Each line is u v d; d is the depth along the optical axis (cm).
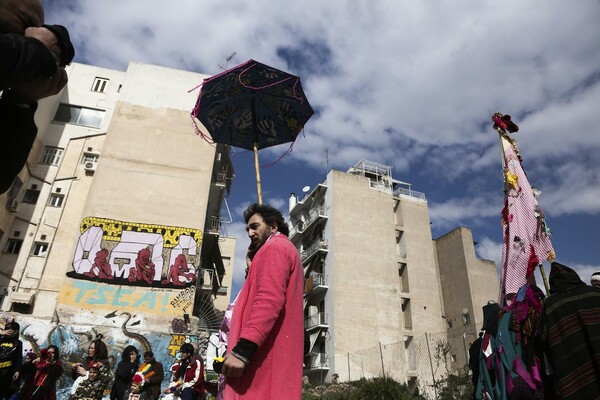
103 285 2108
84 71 2791
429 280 4028
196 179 2522
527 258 388
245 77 430
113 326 2009
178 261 2261
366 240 3919
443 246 4566
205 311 2347
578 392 264
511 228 409
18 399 637
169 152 2559
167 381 1912
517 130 468
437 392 1449
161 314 2092
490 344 355
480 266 4291
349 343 3397
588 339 272
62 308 2003
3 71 86
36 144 2453
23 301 2077
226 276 3891
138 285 2142
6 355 617
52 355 702
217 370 243
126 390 698
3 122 104
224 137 471
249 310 222
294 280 227
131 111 2622
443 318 4238
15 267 2186
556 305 293
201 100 438
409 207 4362
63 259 2255
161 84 2752
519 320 332
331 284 3612
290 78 436
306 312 3803
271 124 475
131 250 2233
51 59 98
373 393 1325
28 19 98
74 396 594
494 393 343
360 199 4103
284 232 272
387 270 3872
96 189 2341
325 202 4125
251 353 194
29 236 2269
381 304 3675
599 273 496
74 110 2672
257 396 199
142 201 2378
